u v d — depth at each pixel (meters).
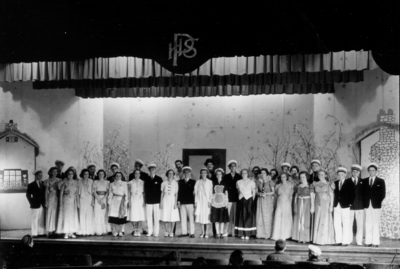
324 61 12.66
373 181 12.71
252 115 17.64
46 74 14.28
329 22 10.61
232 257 7.88
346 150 15.72
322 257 12.28
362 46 10.71
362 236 12.70
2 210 15.47
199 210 13.66
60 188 13.83
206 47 11.12
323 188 12.72
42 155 16.42
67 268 6.18
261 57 13.08
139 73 13.84
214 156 17.84
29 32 11.62
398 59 10.65
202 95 16.88
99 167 17.80
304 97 17.12
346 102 15.79
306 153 16.83
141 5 11.02
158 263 9.82
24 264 9.82
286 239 13.32
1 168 15.70
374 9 10.30
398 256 12.06
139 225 14.27
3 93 15.97
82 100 17.36
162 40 11.22
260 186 13.62
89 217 13.97
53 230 13.78
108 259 12.81
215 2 10.86
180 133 18.16
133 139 18.41
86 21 11.33
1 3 11.33
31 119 16.30
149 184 14.02
